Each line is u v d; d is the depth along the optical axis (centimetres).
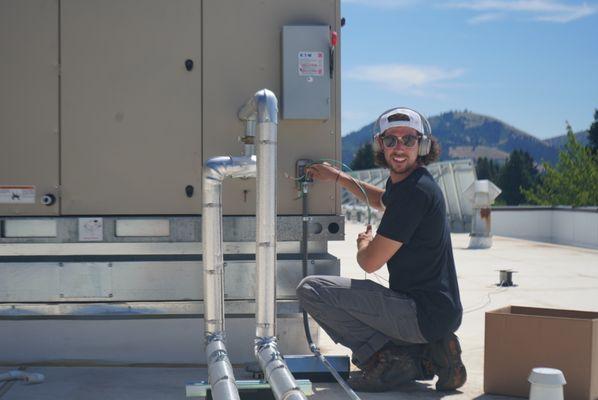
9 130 411
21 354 414
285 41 414
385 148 363
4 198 411
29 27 411
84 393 360
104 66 414
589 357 338
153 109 417
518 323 355
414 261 358
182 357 418
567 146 3406
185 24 418
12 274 405
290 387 287
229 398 283
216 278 369
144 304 412
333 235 426
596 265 1025
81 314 409
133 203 417
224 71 420
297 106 414
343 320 369
